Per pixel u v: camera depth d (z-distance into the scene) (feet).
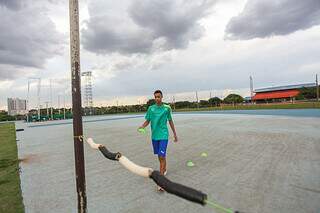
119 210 13.16
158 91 17.44
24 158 28.40
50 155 29.78
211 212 12.39
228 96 244.63
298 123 52.65
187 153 26.66
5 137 55.21
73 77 9.02
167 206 13.35
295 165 19.94
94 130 59.98
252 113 103.45
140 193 15.51
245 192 14.76
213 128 50.72
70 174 20.89
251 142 31.48
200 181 17.16
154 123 17.74
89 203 14.24
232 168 19.98
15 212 13.37
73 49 8.96
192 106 239.30
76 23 9.00
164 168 18.38
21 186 17.93
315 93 195.00
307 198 13.51
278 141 31.09
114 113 251.39
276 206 12.69
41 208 13.85
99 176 19.62
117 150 30.53
